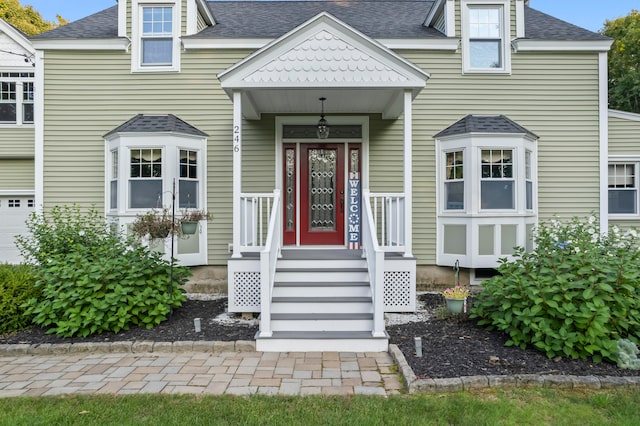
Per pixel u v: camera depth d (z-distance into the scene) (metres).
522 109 7.47
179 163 6.96
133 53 7.39
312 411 2.91
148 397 3.17
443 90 7.46
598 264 3.98
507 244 6.77
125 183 6.79
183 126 7.11
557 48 7.41
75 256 4.96
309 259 5.56
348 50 5.35
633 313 3.86
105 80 7.39
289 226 7.40
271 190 7.37
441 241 7.26
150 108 7.40
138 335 4.59
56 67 7.37
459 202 7.04
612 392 3.21
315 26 5.34
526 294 4.08
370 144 7.41
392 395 3.20
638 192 8.24
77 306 4.59
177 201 6.88
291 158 7.46
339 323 4.63
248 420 2.79
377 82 5.36
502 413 2.88
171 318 5.29
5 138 10.79
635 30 19.48
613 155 8.21
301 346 4.34
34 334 4.62
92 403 3.06
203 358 4.10
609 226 8.05
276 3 9.80
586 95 7.47
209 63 7.41
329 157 7.49
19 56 10.94
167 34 7.47
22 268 5.61
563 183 7.43
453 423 2.77
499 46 7.60
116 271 4.88
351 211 6.96
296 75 5.34
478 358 3.79
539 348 3.88
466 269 7.16
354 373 3.70
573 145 7.45
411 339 4.43
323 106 6.74
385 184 7.40
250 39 7.32
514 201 6.80
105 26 7.91
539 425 2.74
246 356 4.16
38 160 7.31
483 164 6.83
